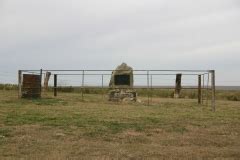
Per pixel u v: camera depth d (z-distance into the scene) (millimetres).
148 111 20297
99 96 32312
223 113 20281
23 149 10125
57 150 10094
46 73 31062
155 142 11547
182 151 10289
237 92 43125
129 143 11289
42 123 14484
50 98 27297
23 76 26703
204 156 9750
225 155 9898
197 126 14945
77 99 27469
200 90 28078
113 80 28469
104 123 14836
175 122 15820
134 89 28297
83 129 13336
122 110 20422
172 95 39188
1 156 9352
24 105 21875
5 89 39688
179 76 28547
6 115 16688
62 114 17578
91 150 10172
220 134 13188
